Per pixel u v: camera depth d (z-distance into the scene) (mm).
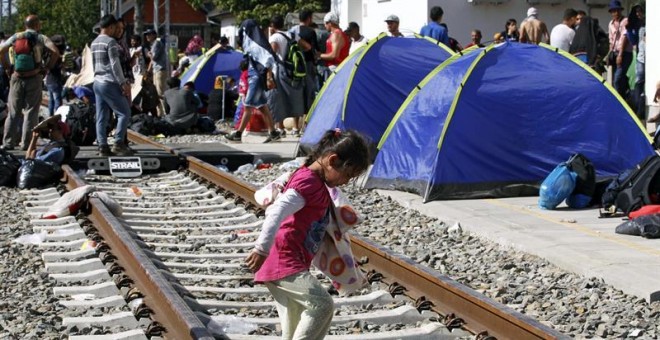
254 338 7328
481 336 7234
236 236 11570
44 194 15195
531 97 14203
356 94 18219
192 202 14273
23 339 7355
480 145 13945
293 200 5801
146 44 31484
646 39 21547
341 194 6070
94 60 17562
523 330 6883
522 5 30438
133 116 25500
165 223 12508
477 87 14180
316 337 5887
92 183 16250
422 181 13922
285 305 6020
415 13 30672
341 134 5906
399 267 8977
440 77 14656
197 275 9453
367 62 18438
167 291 7871
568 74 14461
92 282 9367
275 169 17719
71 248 11000
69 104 21484
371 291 8844
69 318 7875
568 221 11820
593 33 20812
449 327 7574
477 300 7523
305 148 18734
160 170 17781
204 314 7914
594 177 12781
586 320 7945
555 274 9469
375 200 13984
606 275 8992
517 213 12484
